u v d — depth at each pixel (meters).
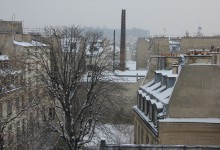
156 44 69.31
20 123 48.09
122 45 89.62
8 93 42.81
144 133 34.56
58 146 42.00
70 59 40.84
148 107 33.84
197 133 27.34
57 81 38.22
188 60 29.84
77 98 41.94
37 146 40.66
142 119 35.22
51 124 37.47
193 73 27.75
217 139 27.20
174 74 31.81
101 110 47.81
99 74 43.66
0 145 32.84
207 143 27.30
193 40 66.12
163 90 32.50
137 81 70.50
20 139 40.91
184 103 27.75
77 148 37.25
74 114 39.72
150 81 40.16
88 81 46.59
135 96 69.94
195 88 27.77
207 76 27.75
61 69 39.69
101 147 22.05
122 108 65.00
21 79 48.31
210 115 27.73
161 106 29.20
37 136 40.16
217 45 66.06
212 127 27.17
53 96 38.41
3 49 61.59
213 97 27.77
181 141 27.34
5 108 44.34
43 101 47.06
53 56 40.41
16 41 65.38
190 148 21.89
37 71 45.16
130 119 66.75
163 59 39.31
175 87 27.86
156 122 29.53
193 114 27.73
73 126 36.84
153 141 30.05
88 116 40.94
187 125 27.23
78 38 51.25
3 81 40.31
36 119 47.16
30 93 48.34
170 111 27.72
